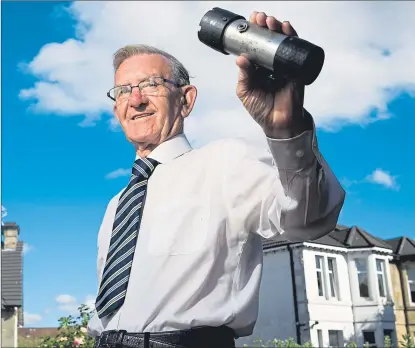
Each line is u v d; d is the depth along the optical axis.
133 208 1.85
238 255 1.72
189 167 1.83
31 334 15.84
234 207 1.70
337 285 20.12
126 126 1.97
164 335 1.64
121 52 2.04
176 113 1.98
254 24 1.31
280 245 19.39
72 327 8.31
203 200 1.75
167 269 1.71
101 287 1.83
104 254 2.07
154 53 2.01
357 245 20.61
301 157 1.33
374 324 20.03
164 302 1.67
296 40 1.24
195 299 1.67
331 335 19.58
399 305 21.17
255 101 1.31
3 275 17.17
